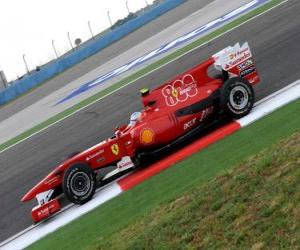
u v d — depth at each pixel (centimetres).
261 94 1206
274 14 2045
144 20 4900
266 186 688
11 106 3878
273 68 1377
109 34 4850
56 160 1516
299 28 1656
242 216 656
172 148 1101
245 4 2745
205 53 2002
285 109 1027
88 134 1648
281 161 729
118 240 764
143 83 2008
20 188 1390
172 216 737
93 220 929
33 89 4519
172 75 1920
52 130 1972
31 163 1606
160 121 1043
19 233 1068
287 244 575
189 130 1059
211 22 2702
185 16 3619
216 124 1105
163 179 959
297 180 660
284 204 634
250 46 1723
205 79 1091
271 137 909
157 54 2542
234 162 864
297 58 1377
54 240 926
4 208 1269
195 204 732
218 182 771
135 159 1074
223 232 648
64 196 1130
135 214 855
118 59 3219
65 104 2466
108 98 2042
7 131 2583
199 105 1055
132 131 1046
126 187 1009
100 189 1073
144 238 720
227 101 1052
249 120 1040
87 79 3059
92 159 1043
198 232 672
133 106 1734
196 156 989
